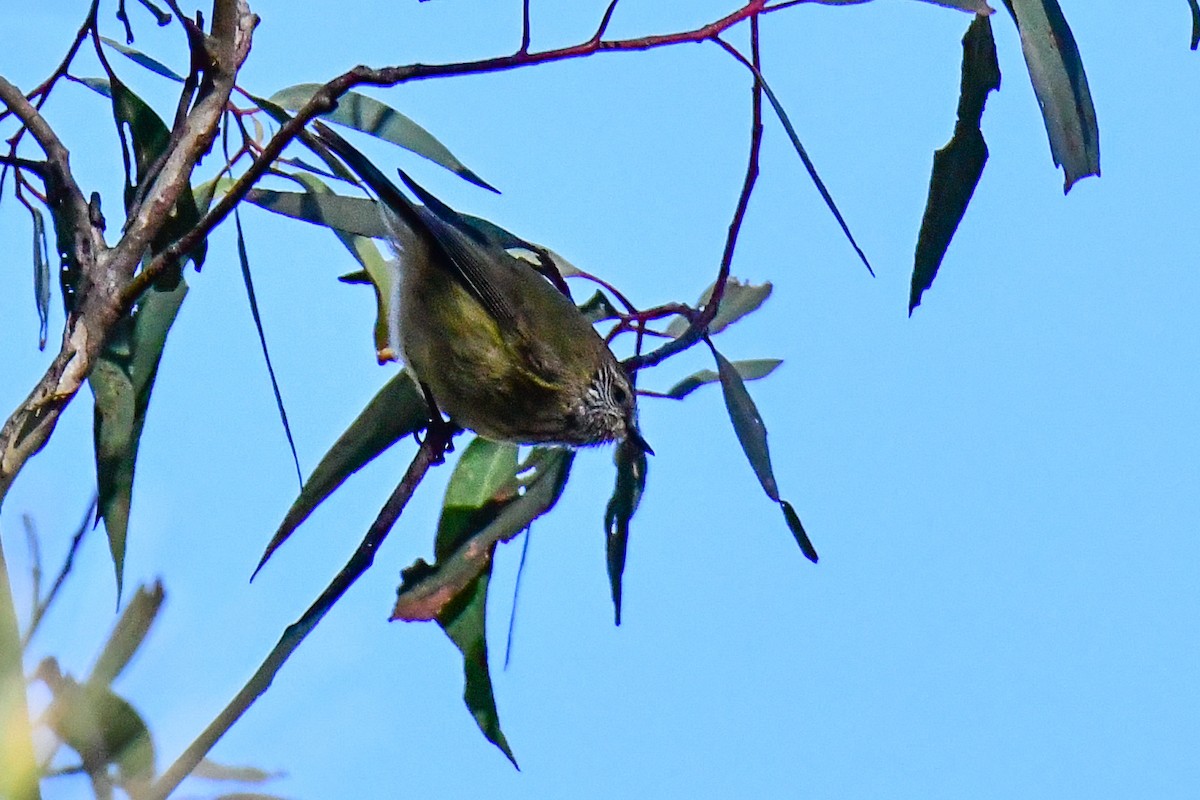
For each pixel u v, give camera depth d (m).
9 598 3.37
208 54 5.89
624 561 7.45
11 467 5.12
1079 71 6.33
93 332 5.35
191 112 5.86
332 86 5.18
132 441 6.80
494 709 7.11
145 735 3.29
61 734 3.27
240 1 6.36
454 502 7.59
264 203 7.05
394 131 7.37
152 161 7.01
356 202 7.30
